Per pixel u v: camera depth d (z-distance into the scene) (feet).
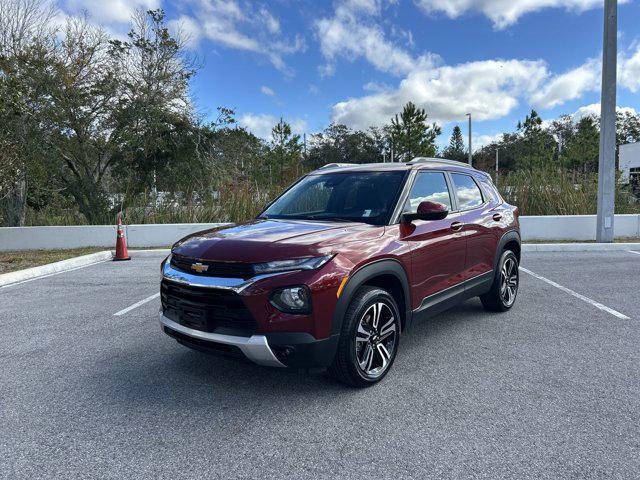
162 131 56.80
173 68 56.95
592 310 18.25
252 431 9.53
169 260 11.80
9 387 11.91
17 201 45.19
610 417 9.85
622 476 7.85
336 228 11.69
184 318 10.90
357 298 10.93
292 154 112.68
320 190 14.67
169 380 12.18
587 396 10.85
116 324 17.46
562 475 7.91
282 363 9.94
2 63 44.73
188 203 44.73
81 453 8.84
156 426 9.82
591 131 133.80
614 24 34.32
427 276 13.09
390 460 8.44
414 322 12.80
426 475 7.98
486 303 17.90
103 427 9.82
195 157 59.26
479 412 10.16
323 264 10.13
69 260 31.27
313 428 9.61
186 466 8.38
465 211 15.55
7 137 43.27
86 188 52.34
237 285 9.87
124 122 54.24
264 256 10.02
